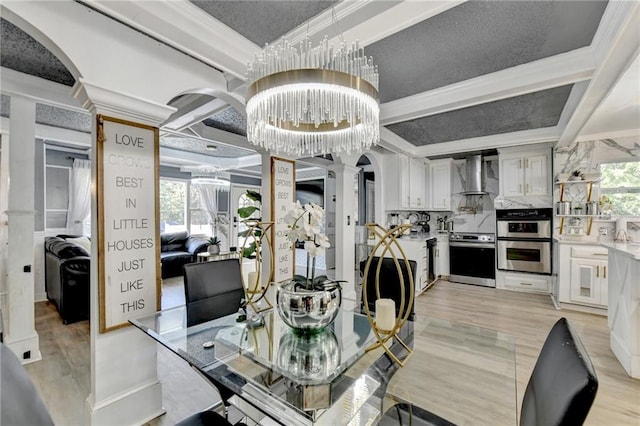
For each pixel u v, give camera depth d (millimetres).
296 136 2580
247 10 1747
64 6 1554
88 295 3619
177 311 2074
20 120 2645
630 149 3973
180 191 7543
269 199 3334
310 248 1620
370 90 1754
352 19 1734
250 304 2119
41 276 4453
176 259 6129
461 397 1785
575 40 2078
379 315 1575
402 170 5168
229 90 2432
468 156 5617
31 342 2607
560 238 4277
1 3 1357
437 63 2396
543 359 1013
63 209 5395
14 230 2590
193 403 2055
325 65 1778
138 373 1879
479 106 3344
